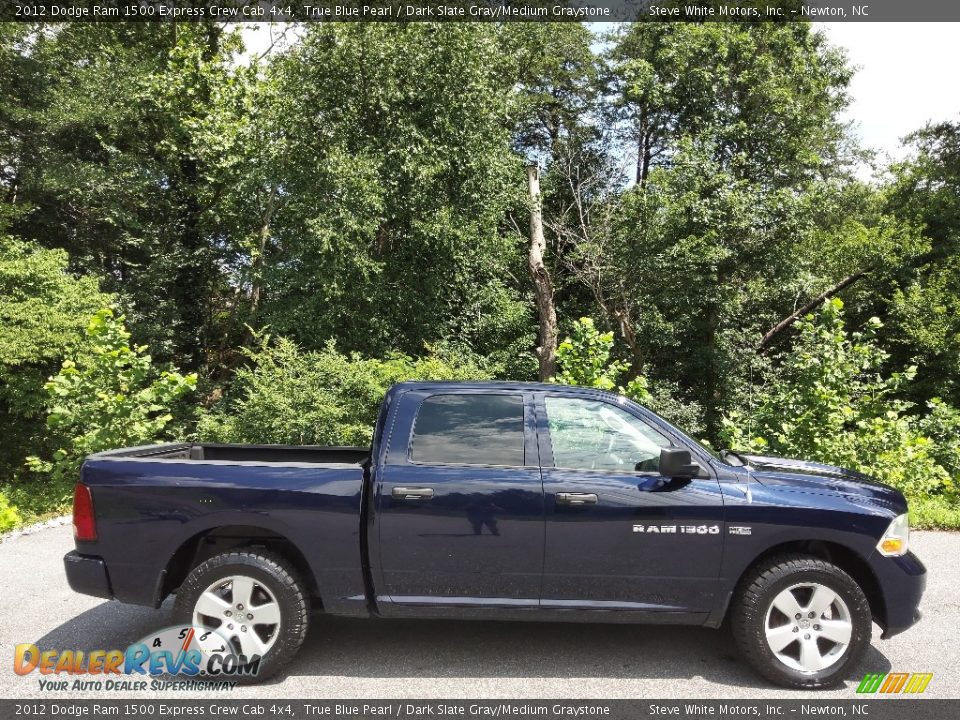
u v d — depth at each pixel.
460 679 3.92
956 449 10.93
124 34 19.47
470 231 16.27
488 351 18.16
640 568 3.91
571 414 4.15
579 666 4.12
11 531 7.77
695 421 15.90
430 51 15.70
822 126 20.25
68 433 10.54
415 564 3.93
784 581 3.84
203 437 10.55
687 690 3.81
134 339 17.62
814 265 18.84
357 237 15.12
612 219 18.05
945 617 4.99
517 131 22.08
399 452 4.05
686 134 18.41
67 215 18.41
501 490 3.92
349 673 3.99
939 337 16.77
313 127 15.48
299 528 3.91
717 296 17.00
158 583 3.92
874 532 3.90
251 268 17.45
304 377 9.95
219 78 17.53
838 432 9.33
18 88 16.88
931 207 19.80
